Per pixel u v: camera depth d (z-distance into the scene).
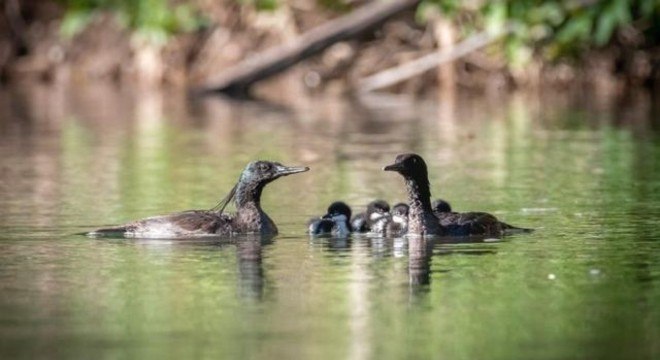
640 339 10.02
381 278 12.10
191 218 14.67
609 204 16.53
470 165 20.66
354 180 19.16
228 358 9.60
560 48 32.44
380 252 13.45
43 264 12.88
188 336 10.18
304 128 26.34
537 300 11.21
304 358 9.59
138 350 9.80
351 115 28.81
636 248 13.49
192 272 12.48
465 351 9.73
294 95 33.56
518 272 12.34
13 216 16.02
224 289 11.71
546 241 13.95
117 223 15.50
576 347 9.82
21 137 25.00
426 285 11.80
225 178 19.47
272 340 10.05
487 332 10.22
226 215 14.91
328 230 14.72
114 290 11.70
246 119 28.19
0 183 19.02
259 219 14.73
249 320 10.62
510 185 18.44
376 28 32.06
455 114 28.83
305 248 13.73
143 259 13.12
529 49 32.84
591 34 32.56
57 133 25.64
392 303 11.13
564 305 11.02
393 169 14.36
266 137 24.86
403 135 24.92
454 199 17.17
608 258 12.98
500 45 32.81
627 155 21.48
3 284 11.98
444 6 31.72
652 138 23.77
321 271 12.47
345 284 11.88
